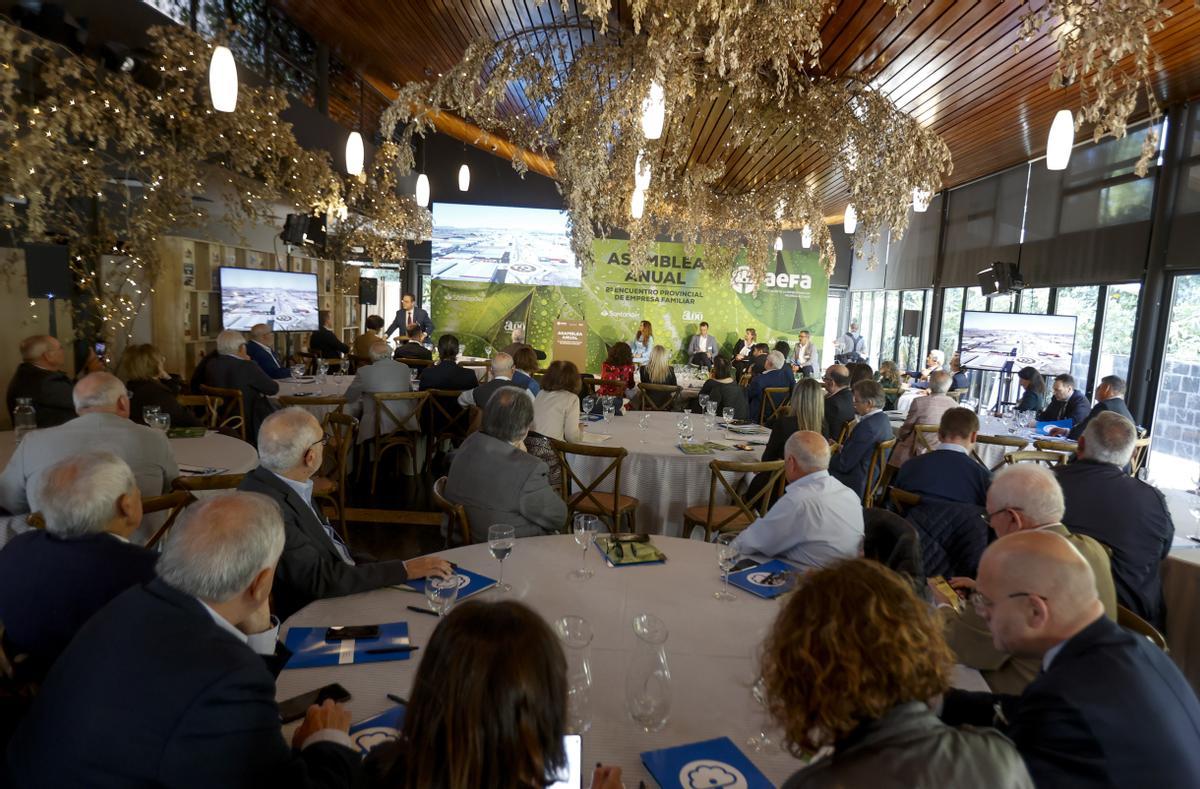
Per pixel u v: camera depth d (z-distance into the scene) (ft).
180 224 20.54
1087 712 3.75
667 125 16.31
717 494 13.25
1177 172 20.16
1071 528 8.47
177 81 17.61
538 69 13.21
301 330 32.07
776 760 4.22
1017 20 13.62
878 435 13.52
